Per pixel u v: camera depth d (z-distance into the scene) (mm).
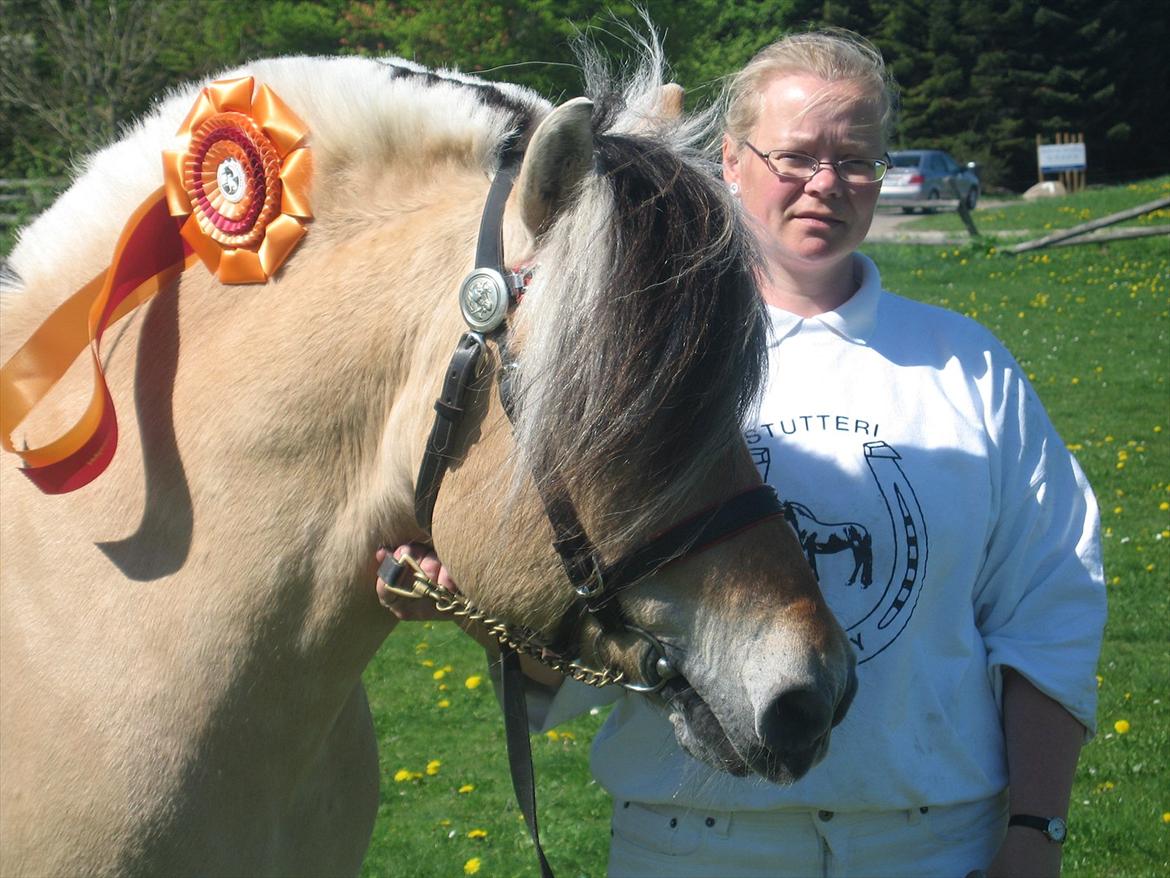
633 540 1483
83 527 1747
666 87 1733
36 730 1702
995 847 2029
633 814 2064
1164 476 8094
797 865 1943
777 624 1500
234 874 1760
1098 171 36562
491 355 1542
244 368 1712
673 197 1492
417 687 5492
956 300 14297
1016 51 35562
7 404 1768
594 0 13148
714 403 1449
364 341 1674
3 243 8953
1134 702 4938
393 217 1730
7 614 1762
